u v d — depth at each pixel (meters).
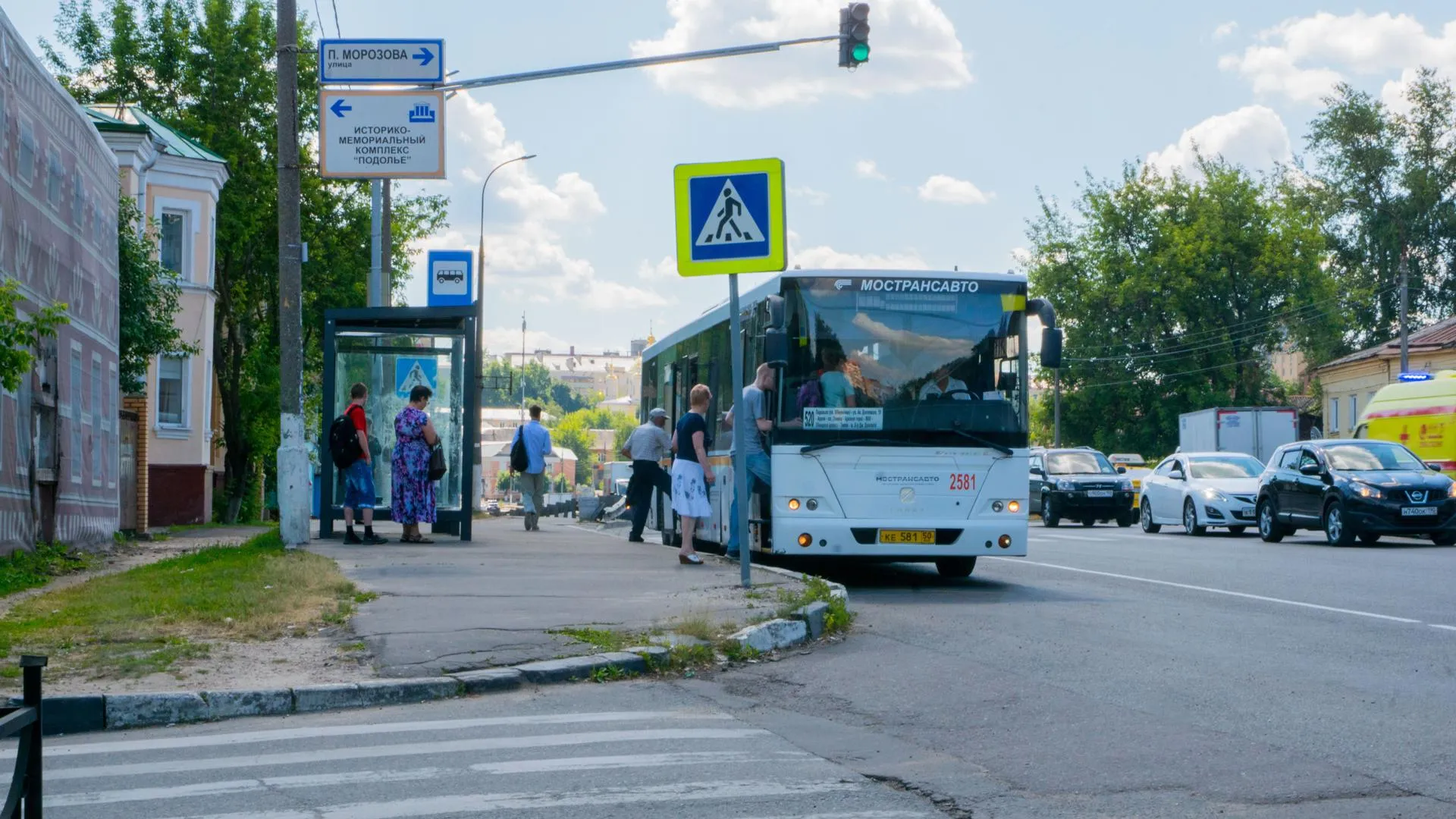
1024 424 15.21
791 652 10.20
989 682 8.70
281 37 17.84
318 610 11.03
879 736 7.14
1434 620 11.81
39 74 17.48
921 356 15.12
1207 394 70.31
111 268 21.69
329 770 6.41
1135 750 6.66
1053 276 74.38
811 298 15.05
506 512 57.66
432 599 11.95
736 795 5.87
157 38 44.47
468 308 20.02
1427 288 66.19
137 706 7.63
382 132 19.53
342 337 20.25
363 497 19.34
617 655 9.16
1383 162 65.69
